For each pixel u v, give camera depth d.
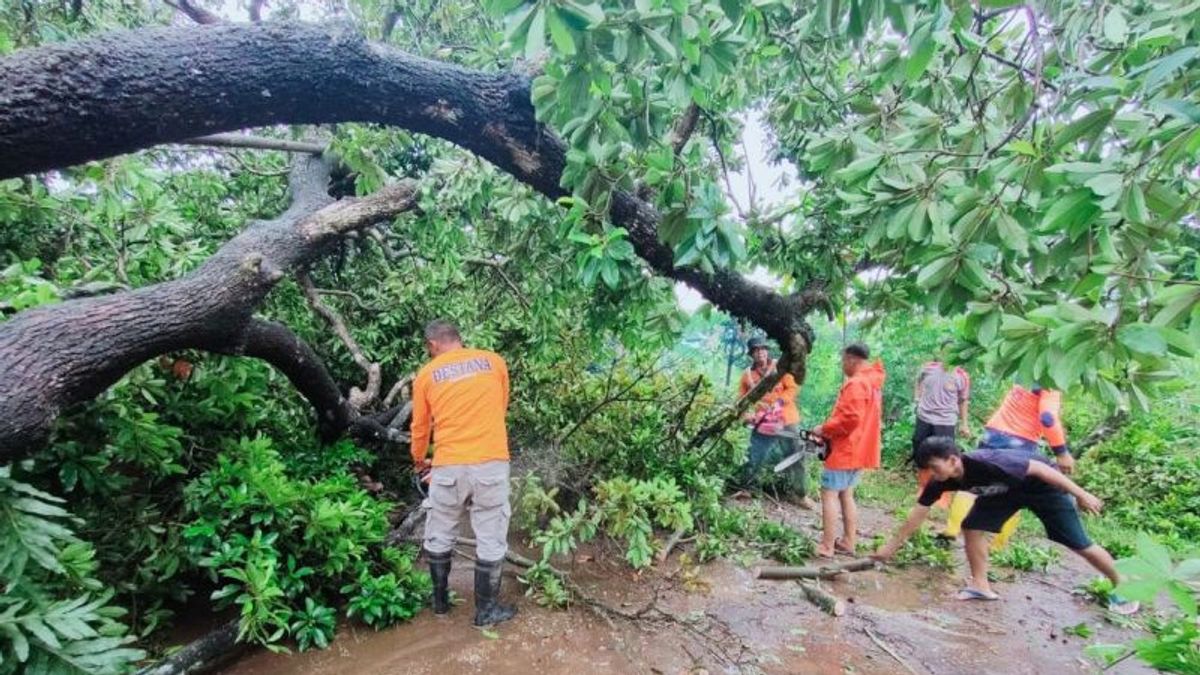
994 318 1.72
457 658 2.67
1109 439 6.00
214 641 2.46
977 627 3.25
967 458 3.52
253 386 3.15
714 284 2.98
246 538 2.69
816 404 7.76
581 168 2.24
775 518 5.00
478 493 3.00
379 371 4.28
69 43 1.62
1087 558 3.46
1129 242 1.40
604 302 3.40
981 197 1.65
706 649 2.87
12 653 1.74
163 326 2.25
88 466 2.34
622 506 3.45
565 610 3.15
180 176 3.82
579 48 1.57
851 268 3.43
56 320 1.99
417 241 3.88
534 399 4.78
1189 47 1.08
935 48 1.52
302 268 3.99
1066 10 1.66
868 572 3.96
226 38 1.82
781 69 3.04
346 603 2.98
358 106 2.11
